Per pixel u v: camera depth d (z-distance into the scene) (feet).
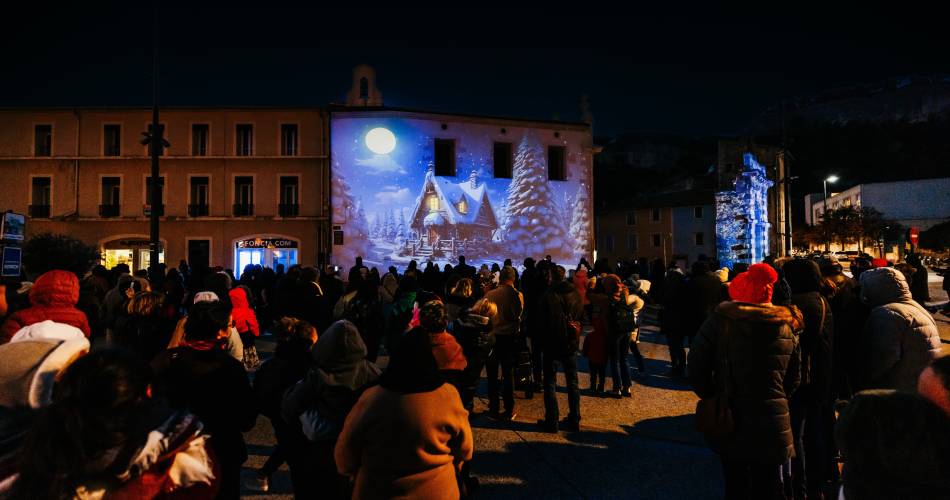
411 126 89.97
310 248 90.94
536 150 95.96
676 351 27.99
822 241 192.24
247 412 9.96
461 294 20.51
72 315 12.22
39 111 91.71
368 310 24.57
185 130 92.32
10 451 6.50
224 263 91.09
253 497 13.97
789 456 10.52
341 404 10.00
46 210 91.15
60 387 6.02
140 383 6.17
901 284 13.12
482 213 91.45
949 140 339.16
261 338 42.29
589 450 17.44
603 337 23.98
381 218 87.76
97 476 5.93
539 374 25.29
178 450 6.50
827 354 12.93
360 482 8.00
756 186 159.22
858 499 5.41
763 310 10.63
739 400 10.62
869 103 454.81
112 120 92.17
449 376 14.02
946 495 4.97
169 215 90.99
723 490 14.48
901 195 211.61
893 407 5.23
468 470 14.21
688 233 182.50
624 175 349.82
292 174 91.71
